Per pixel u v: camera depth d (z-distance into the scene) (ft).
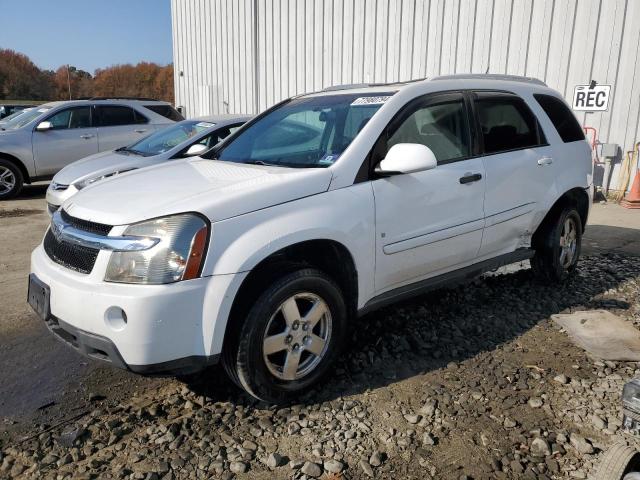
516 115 14.70
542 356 12.10
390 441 9.14
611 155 29.32
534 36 30.73
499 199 13.70
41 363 12.19
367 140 11.26
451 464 8.59
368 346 12.45
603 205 29.35
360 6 38.42
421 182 11.84
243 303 9.50
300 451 8.92
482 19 32.45
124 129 35.78
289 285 9.72
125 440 9.27
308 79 43.32
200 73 57.52
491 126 13.91
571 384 10.92
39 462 8.72
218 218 9.18
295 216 9.91
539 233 16.05
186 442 9.17
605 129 29.58
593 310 14.49
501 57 32.12
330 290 10.43
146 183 10.96
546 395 10.51
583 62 29.45
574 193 16.31
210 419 9.84
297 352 10.18
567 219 16.22
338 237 10.38
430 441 9.09
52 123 33.78
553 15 29.91
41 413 10.20
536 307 14.83
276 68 46.11
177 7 60.39
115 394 10.83
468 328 13.47
